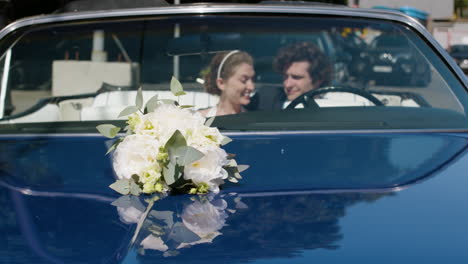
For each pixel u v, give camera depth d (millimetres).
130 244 1302
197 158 1583
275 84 2732
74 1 2936
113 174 1908
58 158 2123
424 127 2547
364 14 2883
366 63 2807
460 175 1816
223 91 2717
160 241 1309
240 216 1458
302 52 2764
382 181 1753
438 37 25078
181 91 1858
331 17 2852
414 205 1527
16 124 2619
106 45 2779
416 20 2889
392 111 2646
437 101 2707
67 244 1336
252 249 1260
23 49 2799
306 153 2111
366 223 1398
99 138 2422
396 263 1200
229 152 2146
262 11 2803
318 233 1339
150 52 2770
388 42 2832
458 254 1236
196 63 2746
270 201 1572
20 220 1502
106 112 2660
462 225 1389
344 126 2527
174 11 2791
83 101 2734
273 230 1359
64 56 2783
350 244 1279
